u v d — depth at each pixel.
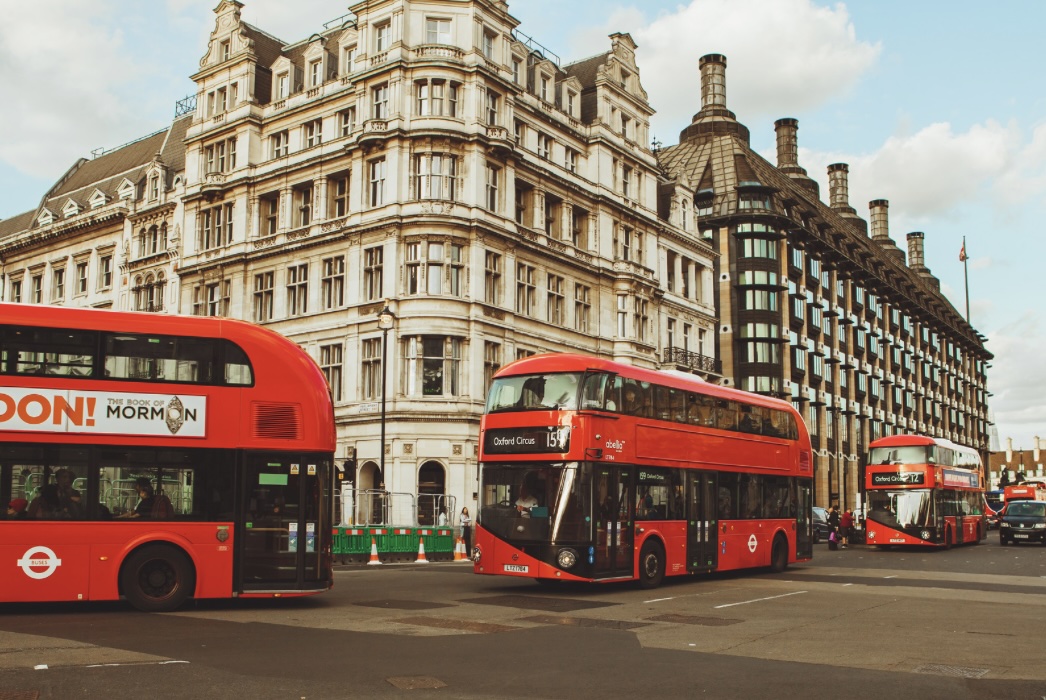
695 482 24.30
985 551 41.25
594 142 54.50
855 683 10.48
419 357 43.50
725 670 11.25
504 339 46.50
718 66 85.31
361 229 45.41
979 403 138.12
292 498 17.06
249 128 51.41
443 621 15.56
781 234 73.56
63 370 15.87
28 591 15.34
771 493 28.14
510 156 47.22
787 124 99.12
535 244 48.88
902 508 40.50
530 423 20.77
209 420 16.64
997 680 10.73
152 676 10.20
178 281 54.34
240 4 54.09
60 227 63.81
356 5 47.28
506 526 20.42
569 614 16.95
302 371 17.47
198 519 16.39
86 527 15.70
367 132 45.09
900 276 105.50
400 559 33.25
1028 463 169.50
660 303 59.56
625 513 21.39
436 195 44.62
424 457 42.84
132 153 67.00
